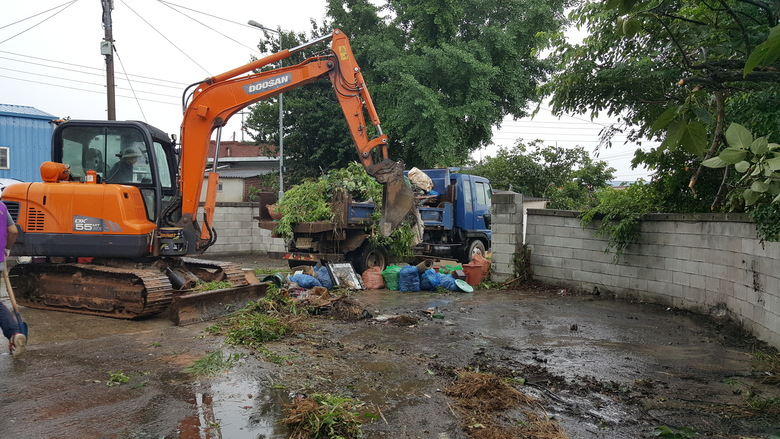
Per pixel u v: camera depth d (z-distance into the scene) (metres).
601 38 5.38
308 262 10.73
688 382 4.61
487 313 7.82
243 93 8.07
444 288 10.05
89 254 6.88
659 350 5.70
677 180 8.48
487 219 14.41
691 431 3.53
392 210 8.51
